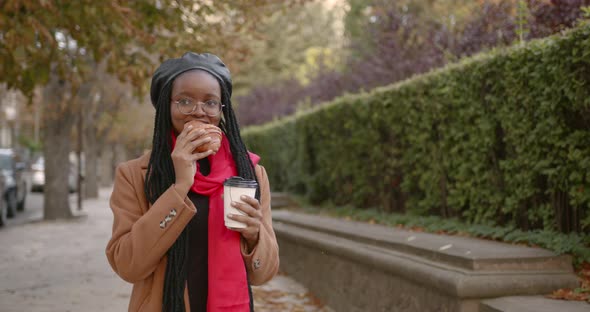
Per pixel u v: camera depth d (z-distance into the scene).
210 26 6.84
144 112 28.31
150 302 1.80
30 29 5.07
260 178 2.05
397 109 7.00
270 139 14.05
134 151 48.34
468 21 9.05
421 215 6.62
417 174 6.69
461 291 3.34
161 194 1.83
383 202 7.68
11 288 6.02
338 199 9.41
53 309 5.11
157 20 6.16
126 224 1.82
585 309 3.06
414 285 3.95
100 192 28.56
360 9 18.70
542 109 4.38
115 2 5.16
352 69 13.55
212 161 1.92
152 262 1.74
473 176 5.52
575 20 5.45
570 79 4.09
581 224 4.16
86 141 22.94
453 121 5.82
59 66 6.62
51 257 8.11
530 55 4.55
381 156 7.57
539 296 3.40
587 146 4.04
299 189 12.07
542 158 4.50
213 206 1.84
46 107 13.38
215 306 1.77
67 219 13.71
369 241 4.98
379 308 4.46
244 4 6.83
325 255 5.73
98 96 23.48
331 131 9.47
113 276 6.68
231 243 1.83
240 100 24.23
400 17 11.38
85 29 5.84
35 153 43.91
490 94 5.13
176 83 1.87
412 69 10.48
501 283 3.38
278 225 7.62
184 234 1.80
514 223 4.82
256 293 6.06
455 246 4.15
